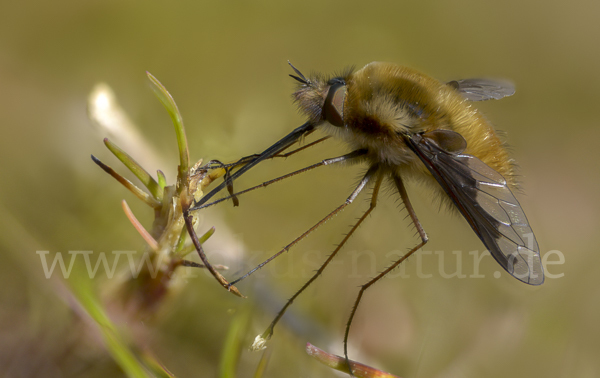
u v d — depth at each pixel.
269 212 0.12
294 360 0.11
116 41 0.13
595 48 0.14
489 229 0.11
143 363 0.11
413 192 0.12
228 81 0.13
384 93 0.12
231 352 0.11
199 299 0.11
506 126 0.13
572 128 0.13
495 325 0.12
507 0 0.14
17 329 0.11
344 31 0.14
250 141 0.12
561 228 0.12
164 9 0.13
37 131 0.12
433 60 0.14
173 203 0.11
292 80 0.13
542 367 0.11
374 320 0.11
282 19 0.13
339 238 0.12
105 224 0.11
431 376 0.11
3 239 0.11
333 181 0.12
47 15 0.13
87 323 0.11
